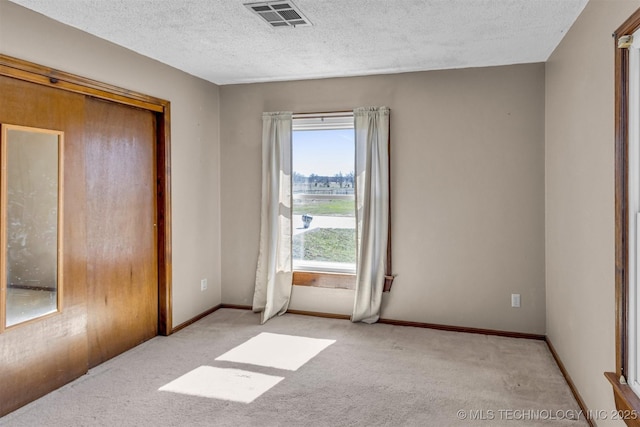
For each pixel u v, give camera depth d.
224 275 4.61
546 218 3.65
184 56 3.50
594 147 2.34
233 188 4.54
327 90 4.21
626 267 1.91
